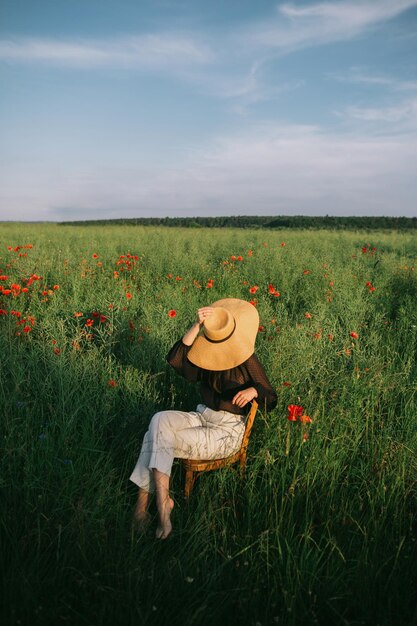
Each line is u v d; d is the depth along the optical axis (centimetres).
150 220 6712
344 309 694
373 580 255
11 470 299
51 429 340
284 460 326
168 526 275
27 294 736
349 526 290
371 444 355
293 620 226
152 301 712
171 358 350
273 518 291
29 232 2077
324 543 283
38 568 240
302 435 323
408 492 312
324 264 1061
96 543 257
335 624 236
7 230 2242
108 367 442
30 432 324
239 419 337
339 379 423
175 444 312
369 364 446
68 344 486
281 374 418
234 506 298
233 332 338
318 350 471
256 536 278
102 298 682
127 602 228
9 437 311
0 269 926
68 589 232
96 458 326
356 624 236
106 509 282
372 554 268
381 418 405
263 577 254
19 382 372
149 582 241
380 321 638
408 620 241
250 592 241
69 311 642
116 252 1234
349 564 268
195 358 339
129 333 551
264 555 266
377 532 280
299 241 1938
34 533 258
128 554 256
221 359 334
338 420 362
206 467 316
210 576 249
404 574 263
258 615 235
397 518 298
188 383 437
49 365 414
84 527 258
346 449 344
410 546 278
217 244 1602
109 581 240
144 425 370
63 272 881
